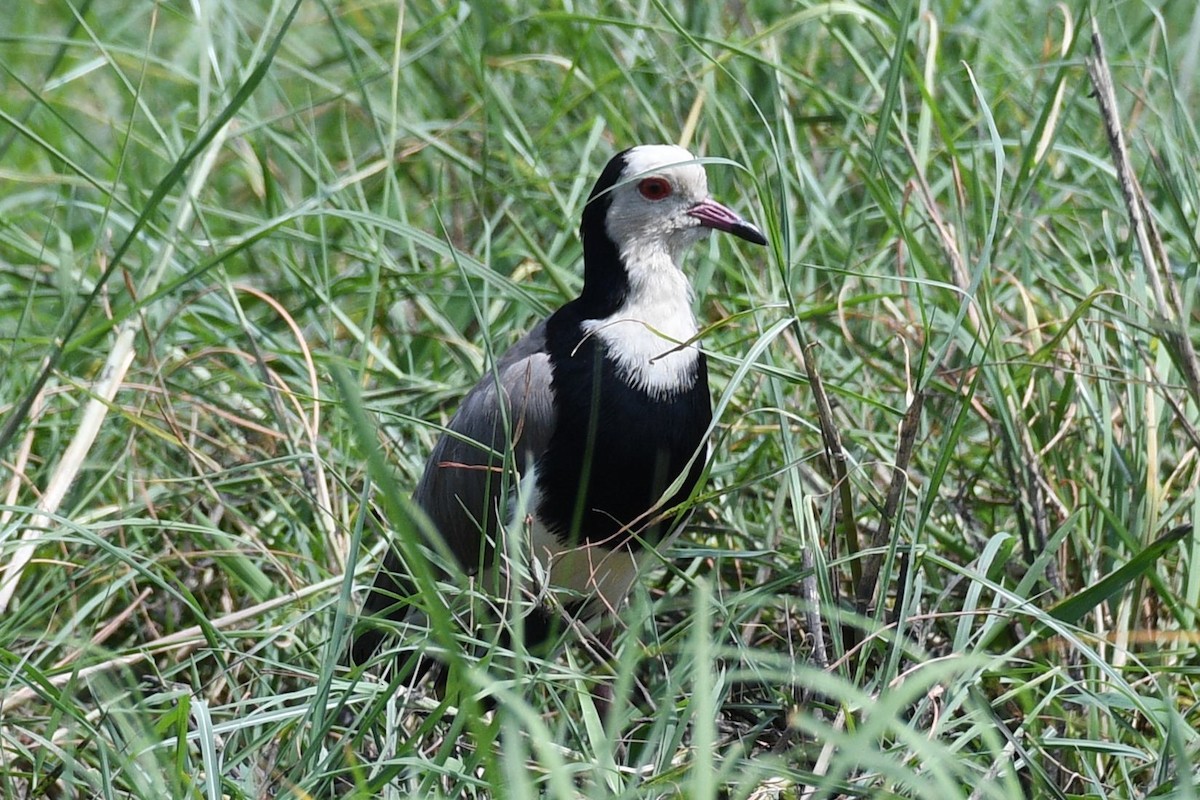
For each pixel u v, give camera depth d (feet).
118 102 60.18
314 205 43.50
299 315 45.85
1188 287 34.09
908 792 25.80
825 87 46.47
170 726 29.48
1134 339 34.50
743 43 41.88
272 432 38.42
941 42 48.91
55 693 29.09
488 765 22.95
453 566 29.12
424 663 35.35
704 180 35.73
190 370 43.39
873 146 39.04
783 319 31.35
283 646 33.91
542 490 34.24
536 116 50.85
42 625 36.83
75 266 47.57
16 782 31.50
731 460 39.52
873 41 48.62
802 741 28.25
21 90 61.77
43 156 57.52
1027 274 38.06
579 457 33.99
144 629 37.50
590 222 35.83
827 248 43.78
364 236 44.88
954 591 34.68
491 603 30.58
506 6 51.31
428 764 25.22
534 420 34.24
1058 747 28.53
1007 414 34.40
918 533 29.58
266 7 58.29
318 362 42.52
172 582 37.76
